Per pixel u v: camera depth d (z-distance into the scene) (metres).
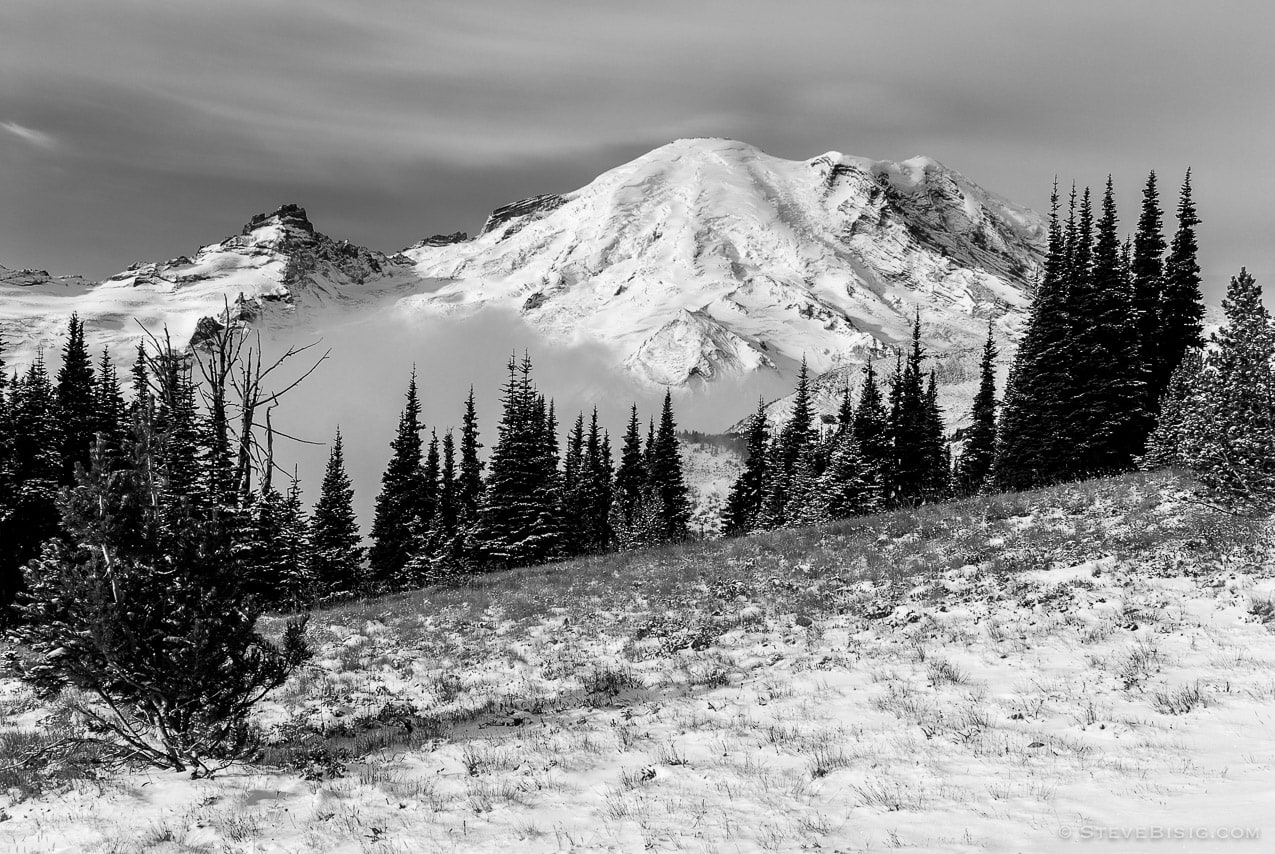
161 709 11.67
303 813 9.99
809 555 27.67
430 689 17.55
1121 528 22.05
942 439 64.75
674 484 73.00
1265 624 13.38
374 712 15.88
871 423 57.38
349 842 9.06
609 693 15.31
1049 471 41.97
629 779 10.45
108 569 11.35
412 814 9.77
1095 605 15.91
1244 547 17.88
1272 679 11.20
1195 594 15.47
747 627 19.59
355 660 20.83
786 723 12.17
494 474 55.19
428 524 62.56
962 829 8.09
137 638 11.26
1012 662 13.59
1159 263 43.28
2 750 13.26
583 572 32.81
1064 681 12.31
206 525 12.03
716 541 35.28
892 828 8.30
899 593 20.58
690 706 13.73
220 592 11.83
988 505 29.28
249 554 18.48
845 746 10.90
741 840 8.39
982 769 9.60
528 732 13.12
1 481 32.53
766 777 10.11
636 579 28.83
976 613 17.00
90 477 11.50
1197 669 11.99
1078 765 9.39
